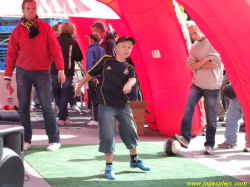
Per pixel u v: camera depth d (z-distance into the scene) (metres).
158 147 7.79
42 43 7.20
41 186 5.14
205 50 7.26
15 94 11.27
